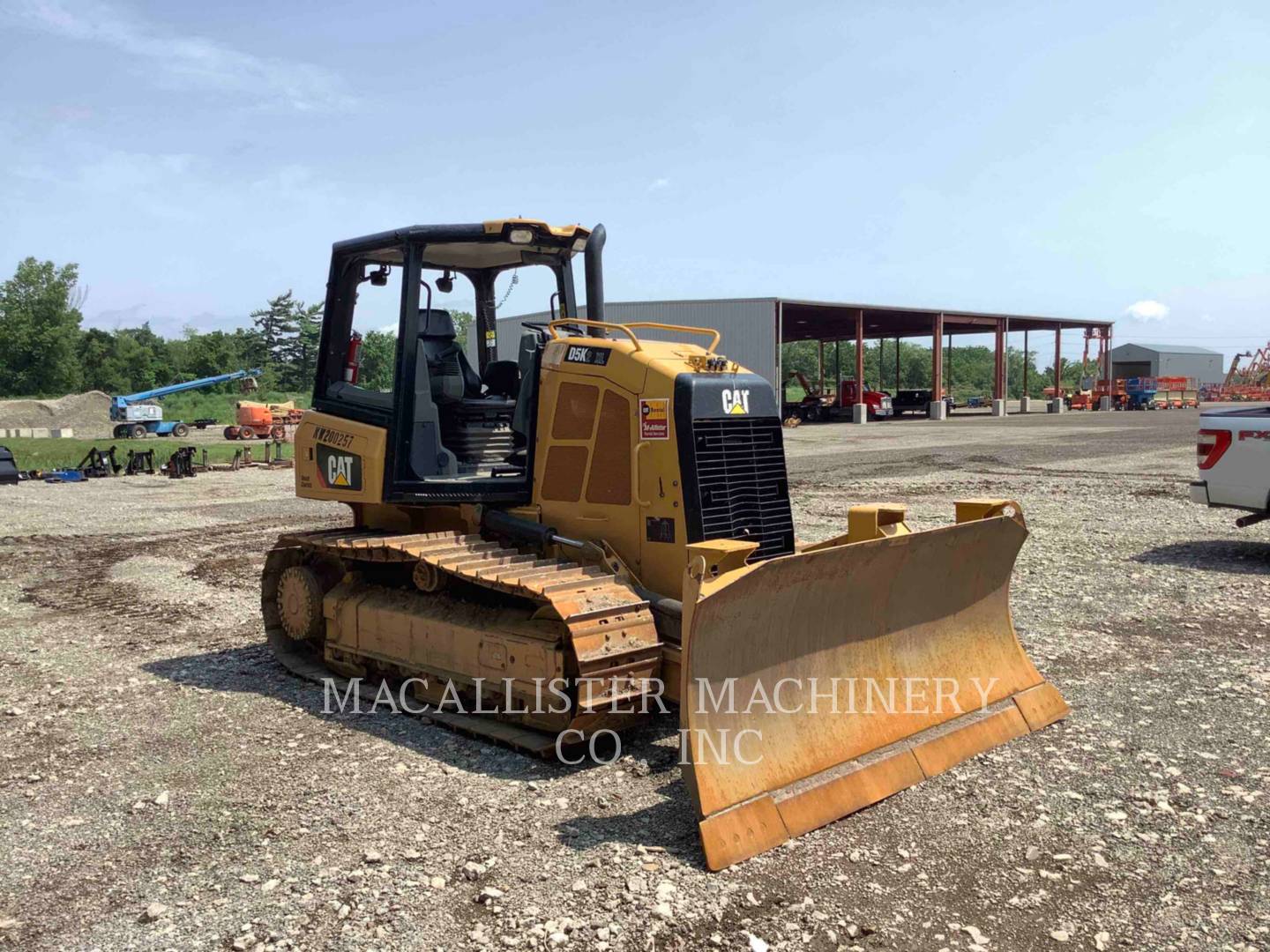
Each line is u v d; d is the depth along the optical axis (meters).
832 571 4.79
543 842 4.36
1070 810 4.60
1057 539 12.02
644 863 4.14
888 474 20.84
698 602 4.22
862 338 48.50
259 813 4.73
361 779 5.13
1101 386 66.31
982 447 28.53
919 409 57.41
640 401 5.67
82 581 11.22
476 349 7.70
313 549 7.25
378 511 7.27
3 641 8.38
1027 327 61.62
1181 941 3.55
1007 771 5.06
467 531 6.53
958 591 5.70
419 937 3.61
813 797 4.50
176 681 7.09
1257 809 4.57
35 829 4.62
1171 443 28.50
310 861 4.22
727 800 4.26
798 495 17.19
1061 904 3.80
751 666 4.61
